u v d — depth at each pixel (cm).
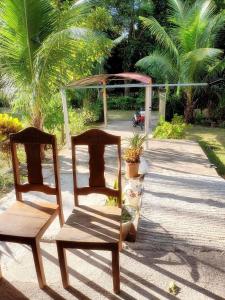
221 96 1134
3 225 223
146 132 636
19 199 264
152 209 332
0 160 582
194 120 1182
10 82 541
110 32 1562
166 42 1069
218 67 1060
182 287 222
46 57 503
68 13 546
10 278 236
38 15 507
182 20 1045
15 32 515
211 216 318
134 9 1555
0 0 486
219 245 269
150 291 219
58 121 696
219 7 1269
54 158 243
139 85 600
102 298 214
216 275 235
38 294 219
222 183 426
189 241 274
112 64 1723
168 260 251
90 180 249
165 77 1133
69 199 381
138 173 439
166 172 486
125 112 1484
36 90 525
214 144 831
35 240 210
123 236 264
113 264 209
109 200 301
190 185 411
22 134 242
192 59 1008
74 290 221
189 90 1109
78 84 603
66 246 207
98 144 238
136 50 1606
